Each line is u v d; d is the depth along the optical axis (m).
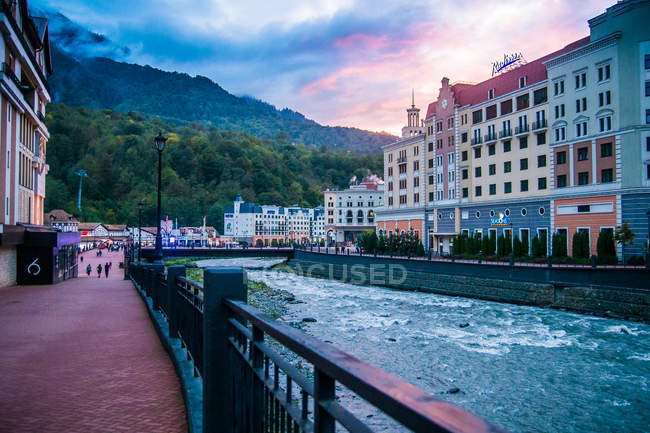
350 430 1.46
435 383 16.20
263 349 2.71
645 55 37.97
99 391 5.98
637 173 37.84
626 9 38.94
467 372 17.42
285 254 75.31
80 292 21.64
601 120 41.06
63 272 33.31
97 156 173.75
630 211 38.16
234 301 3.39
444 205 61.94
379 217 79.25
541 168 47.41
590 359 19.05
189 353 6.60
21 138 33.53
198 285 5.58
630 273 28.11
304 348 1.88
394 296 40.28
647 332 24.08
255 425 2.88
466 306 33.88
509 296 35.56
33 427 4.72
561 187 44.75
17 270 27.80
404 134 80.19
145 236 136.75
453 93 60.94
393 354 20.00
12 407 5.36
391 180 76.12
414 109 82.00
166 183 172.75
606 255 35.88
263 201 181.00
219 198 173.62
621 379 16.48
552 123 45.88
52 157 167.88
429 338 23.14
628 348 20.73
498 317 29.03
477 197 56.59
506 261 42.03
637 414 13.46
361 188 112.44
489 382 16.27
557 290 32.44
